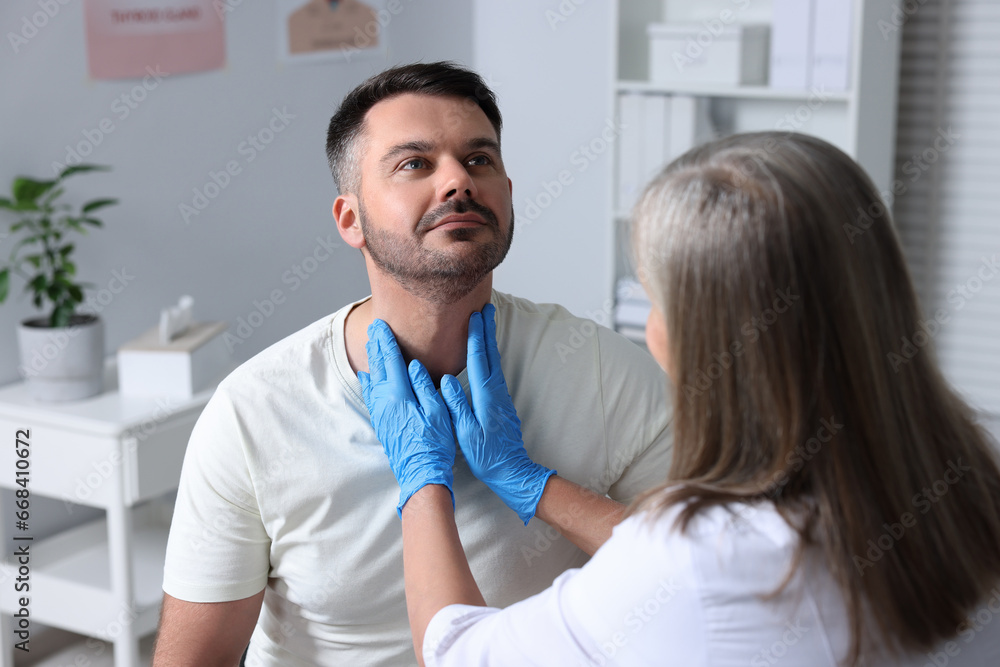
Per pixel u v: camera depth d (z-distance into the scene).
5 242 2.17
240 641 1.13
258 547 1.12
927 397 0.78
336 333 1.13
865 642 0.75
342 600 1.10
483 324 1.12
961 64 2.58
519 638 0.82
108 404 2.04
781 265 0.73
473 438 1.05
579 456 1.14
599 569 0.79
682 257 0.77
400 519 1.08
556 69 3.13
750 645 0.74
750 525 0.75
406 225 1.02
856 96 2.37
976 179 2.63
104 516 2.48
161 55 2.43
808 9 2.40
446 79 1.06
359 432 1.09
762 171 0.75
